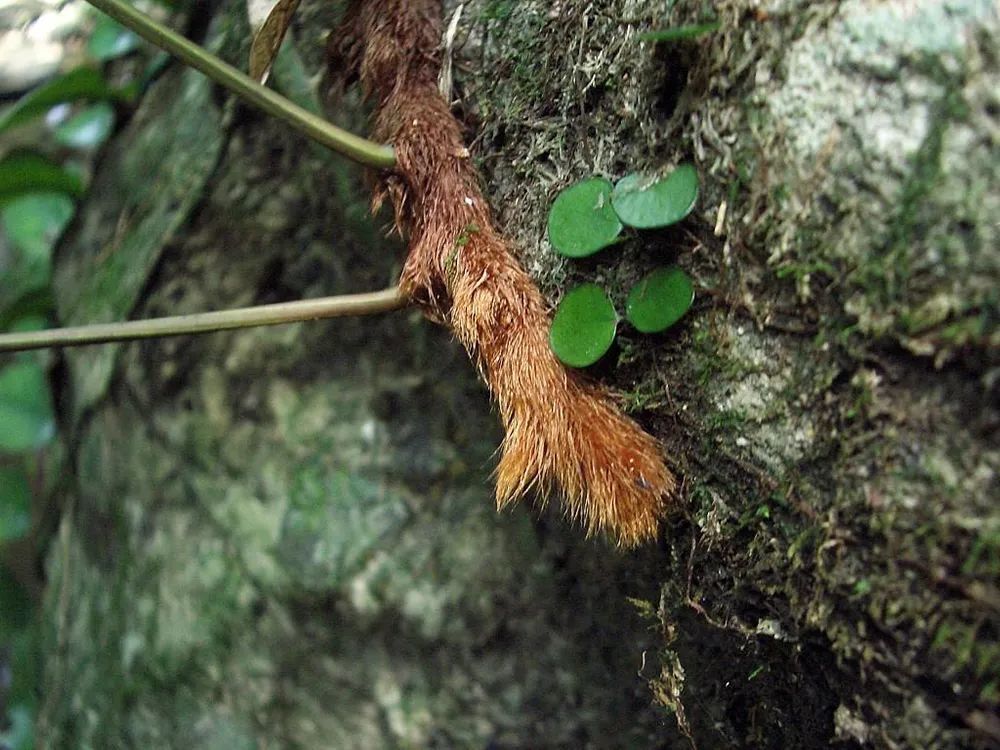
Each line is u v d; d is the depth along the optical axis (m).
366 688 0.24
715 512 0.17
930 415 0.14
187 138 0.26
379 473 0.23
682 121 0.17
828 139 0.15
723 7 0.16
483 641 0.23
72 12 0.32
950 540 0.14
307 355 0.24
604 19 0.18
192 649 0.24
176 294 0.25
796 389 0.16
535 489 0.21
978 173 0.14
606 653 0.22
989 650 0.14
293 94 0.23
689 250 0.17
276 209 0.24
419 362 0.23
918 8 0.15
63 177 0.29
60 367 0.29
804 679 0.17
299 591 0.24
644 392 0.18
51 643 0.29
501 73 0.19
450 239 0.18
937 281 0.14
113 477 0.26
